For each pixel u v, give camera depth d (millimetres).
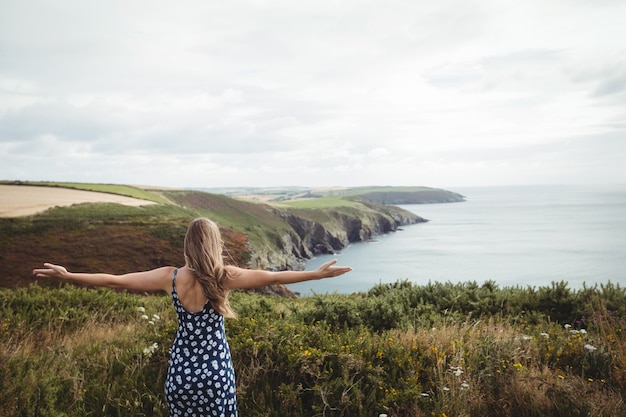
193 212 122625
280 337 5691
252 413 4469
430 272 102438
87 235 61656
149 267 55469
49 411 4375
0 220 63531
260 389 4879
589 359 5547
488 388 4801
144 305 10828
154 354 5633
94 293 10750
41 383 4840
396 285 11812
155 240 62812
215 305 3330
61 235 60625
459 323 7957
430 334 6414
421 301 9531
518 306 9273
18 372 5051
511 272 98250
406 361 5387
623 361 4988
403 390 4738
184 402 3316
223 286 3398
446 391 4656
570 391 4570
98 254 56188
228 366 3432
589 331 7180
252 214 151750
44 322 8383
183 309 3367
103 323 8711
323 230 166250
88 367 5520
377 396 4766
